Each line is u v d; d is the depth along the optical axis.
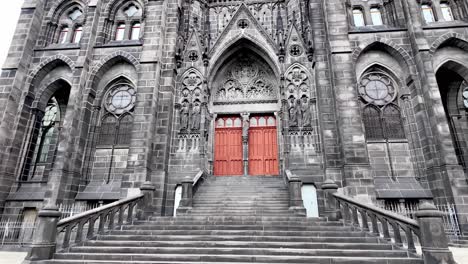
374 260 9.43
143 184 16.66
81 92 21.03
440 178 16.72
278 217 13.98
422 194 17.11
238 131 23.42
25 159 21.19
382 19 22.02
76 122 20.25
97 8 23.78
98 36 23.27
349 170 16.80
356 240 11.28
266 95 23.89
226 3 25.78
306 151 20.03
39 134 22.84
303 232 12.02
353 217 13.12
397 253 9.99
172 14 23.28
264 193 17.34
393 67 20.38
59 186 18.25
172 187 19.70
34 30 23.45
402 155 18.70
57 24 24.58
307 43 22.11
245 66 24.97
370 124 19.67
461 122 20.62
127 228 13.44
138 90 20.36
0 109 20.62
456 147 20.08
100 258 10.39
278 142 21.88
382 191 17.47
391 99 20.05
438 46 19.55
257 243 10.94
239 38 23.42
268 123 23.42
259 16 25.06
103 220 13.03
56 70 23.17
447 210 15.98
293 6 24.22
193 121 21.58
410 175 18.22
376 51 20.78
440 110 17.44
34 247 10.36
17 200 19.75
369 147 19.06
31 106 22.17
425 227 9.38
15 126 21.03
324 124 19.11
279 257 9.77
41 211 10.95
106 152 21.00
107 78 22.67
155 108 20.33
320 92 19.94
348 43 19.52
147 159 18.73
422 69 18.58
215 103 23.72
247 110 23.41
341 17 20.27
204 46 23.47
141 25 23.92
